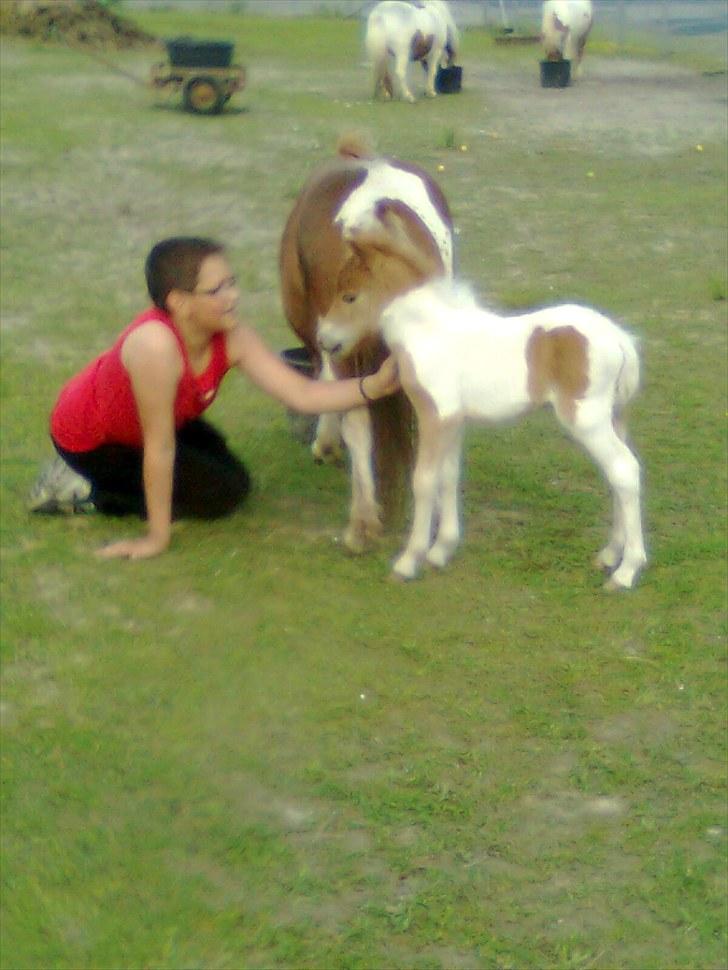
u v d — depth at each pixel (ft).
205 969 11.27
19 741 12.87
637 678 13.62
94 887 11.74
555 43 48.75
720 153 34.50
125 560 15.06
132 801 12.39
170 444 14.80
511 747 12.94
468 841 12.15
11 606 14.35
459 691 13.46
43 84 43.91
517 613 14.38
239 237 25.30
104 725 13.04
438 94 45.06
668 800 12.51
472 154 33.86
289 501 16.16
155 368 14.43
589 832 12.22
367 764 12.76
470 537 15.52
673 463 16.94
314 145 34.24
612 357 14.10
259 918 11.58
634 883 11.87
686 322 21.03
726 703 13.38
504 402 14.29
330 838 12.16
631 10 74.69
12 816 12.24
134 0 78.13
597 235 25.80
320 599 14.52
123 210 27.14
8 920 11.51
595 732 13.10
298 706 13.28
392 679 13.57
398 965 11.32
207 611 14.35
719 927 11.59
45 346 19.90
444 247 14.89
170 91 39.63
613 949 11.45
